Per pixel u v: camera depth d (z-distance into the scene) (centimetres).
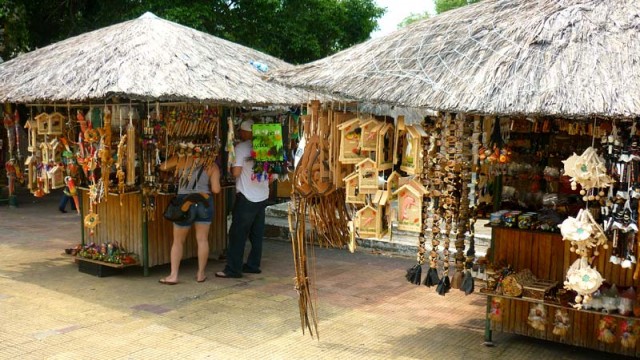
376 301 611
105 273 675
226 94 621
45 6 1320
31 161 688
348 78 423
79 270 693
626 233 373
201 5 1229
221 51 729
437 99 380
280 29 1368
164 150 659
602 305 434
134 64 599
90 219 631
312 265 757
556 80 366
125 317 538
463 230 448
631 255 370
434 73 403
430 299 621
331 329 523
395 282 685
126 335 493
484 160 458
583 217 370
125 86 562
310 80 435
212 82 633
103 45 661
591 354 479
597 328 459
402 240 835
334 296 625
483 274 511
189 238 735
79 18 1334
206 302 590
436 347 487
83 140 631
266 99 657
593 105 344
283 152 698
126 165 622
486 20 437
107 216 700
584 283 376
